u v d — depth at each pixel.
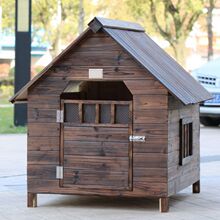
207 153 15.20
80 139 9.25
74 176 9.28
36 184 9.42
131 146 9.05
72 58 9.27
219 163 13.80
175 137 9.28
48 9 32.47
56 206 9.57
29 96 9.42
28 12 19.00
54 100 9.35
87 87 10.25
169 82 9.11
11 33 34.91
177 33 31.88
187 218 8.84
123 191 9.11
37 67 34.91
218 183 11.50
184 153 9.75
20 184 11.33
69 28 33.06
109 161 9.14
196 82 10.25
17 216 8.95
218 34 38.00
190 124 10.02
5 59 35.75
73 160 9.28
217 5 37.41
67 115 9.33
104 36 9.13
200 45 37.53
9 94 34.34
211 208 9.49
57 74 9.34
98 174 9.20
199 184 10.61
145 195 9.04
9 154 14.80
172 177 9.20
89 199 10.04
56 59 9.27
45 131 9.38
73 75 9.27
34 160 9.42
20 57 18.95
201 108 19.47
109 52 9.12
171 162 9.13
